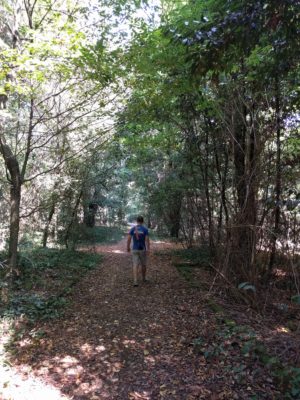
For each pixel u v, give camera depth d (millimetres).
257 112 6766
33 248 10812
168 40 5867
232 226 6863
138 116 8117
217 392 3701
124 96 7496
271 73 4754
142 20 7336
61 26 5348
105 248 18062
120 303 6977
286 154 7211
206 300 6840
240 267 6930
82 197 14422
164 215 18094
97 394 3766
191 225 13438
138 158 15719
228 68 3955
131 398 3678
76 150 10422
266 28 3287
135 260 8578
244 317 5824
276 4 3094
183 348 4785
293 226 7059
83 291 8023
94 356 4633
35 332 5344
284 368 3871
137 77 6879
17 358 4547
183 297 7215
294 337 4879
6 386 3867
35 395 3730
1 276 7266
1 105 6488
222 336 4922
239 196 7234
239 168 7777
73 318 6109
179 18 5793
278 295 6730
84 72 6176
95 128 9438
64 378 4086
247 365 4133
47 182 11344
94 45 6023
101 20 7277
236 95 6945
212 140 9602
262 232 6918
